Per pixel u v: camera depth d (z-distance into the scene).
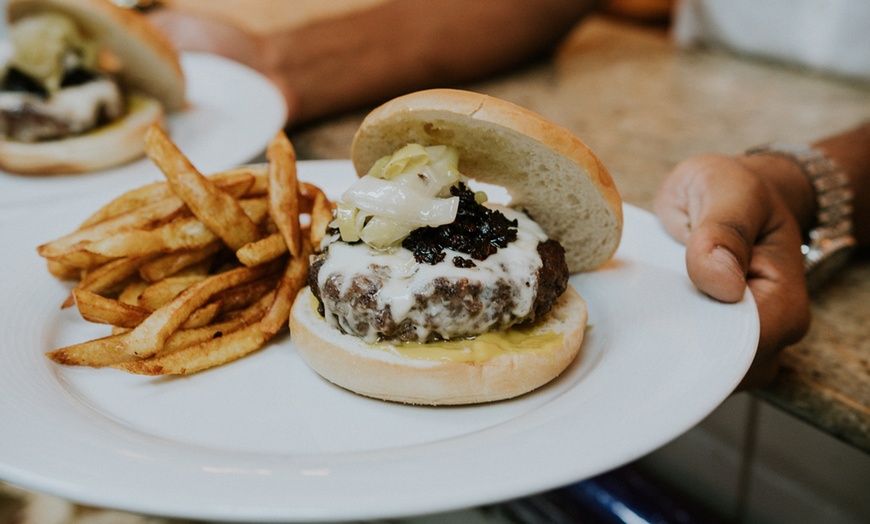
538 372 0.27
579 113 0.57
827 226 0.36
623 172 0.47
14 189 0.44
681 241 0.34
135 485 0.22
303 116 0.55
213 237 0.33
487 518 0.39
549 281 0.28
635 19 0.86
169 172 0.31
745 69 0.69
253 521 0.21
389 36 0.57
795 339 0.31
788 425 0.34
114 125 0.47
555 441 0.23
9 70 0.47
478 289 0.27
